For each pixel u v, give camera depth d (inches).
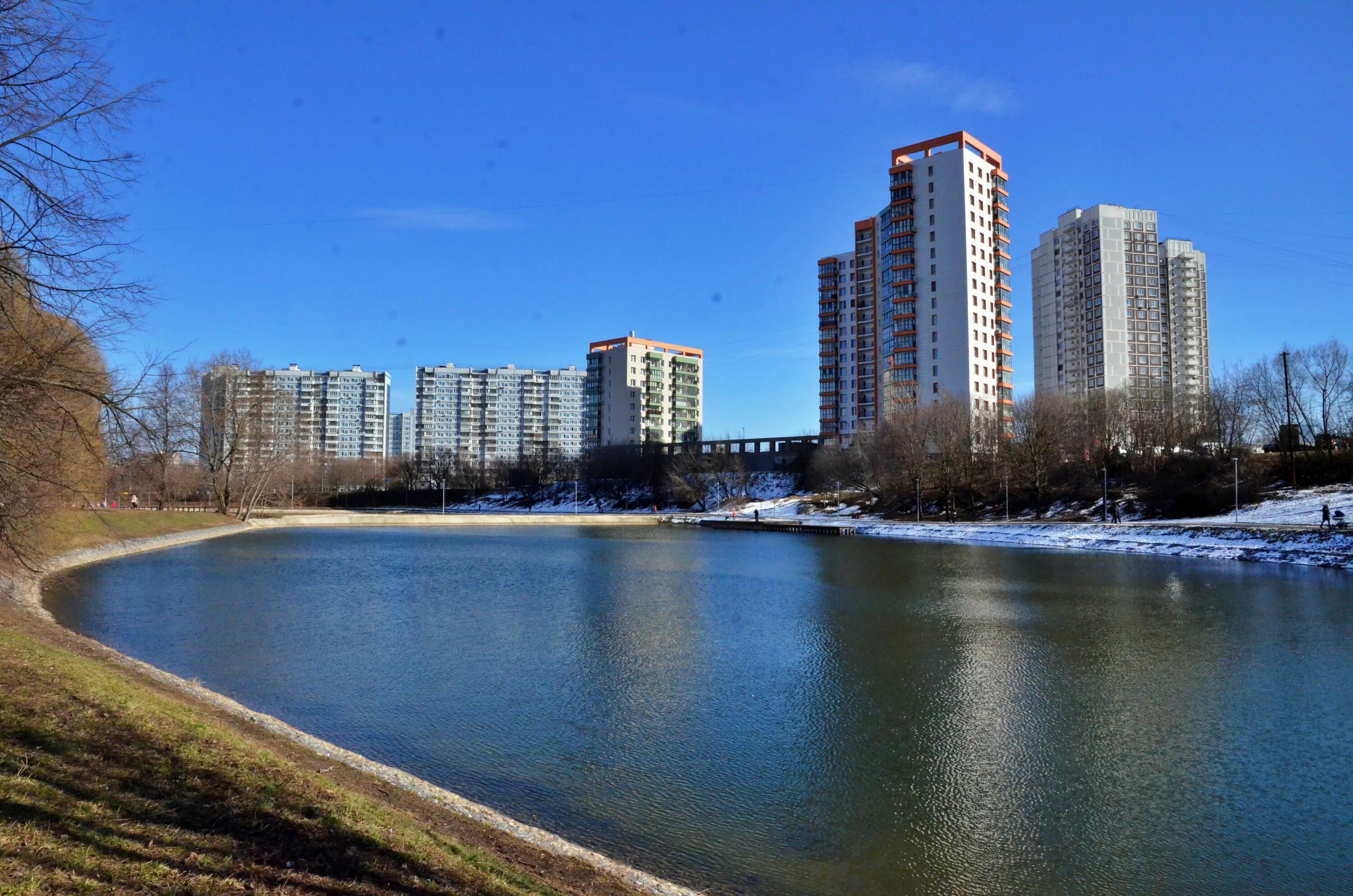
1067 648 977.5
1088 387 6067.9
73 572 1755.7
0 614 870.4
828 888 412.5
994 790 539.5
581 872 391.5
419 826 398.3
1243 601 1334.9
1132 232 6033.5
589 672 854.5
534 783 546.6
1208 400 3499.0
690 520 4077.3
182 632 1066.1
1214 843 463.5
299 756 513.0
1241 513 2492.6
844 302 5772.6
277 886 286.2
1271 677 831.7
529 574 1829.5
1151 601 1347.2
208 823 332.8
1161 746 623.8
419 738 637.9
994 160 4953.3
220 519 3255.4
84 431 648.4
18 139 496.4
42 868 259.9
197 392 3218.5
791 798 525.3
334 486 5797.2
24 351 613.0
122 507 3169.3
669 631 1095.0
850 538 3095.5
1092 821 492.4
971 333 4616.1
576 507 5019.7
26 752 367.9
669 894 389.7
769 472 5078.7
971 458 3572.8
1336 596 1384.1
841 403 5792.3
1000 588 1526.8
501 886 335.9
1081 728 667.4
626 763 585.3
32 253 526.6
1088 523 2812.5
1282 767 578.2
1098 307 5984.3
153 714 480.1
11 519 764.6
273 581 1647.4
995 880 422.9
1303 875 426.9
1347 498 2322.8
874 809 508.4
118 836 301.1
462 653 945.5
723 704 735.7
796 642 1018.1
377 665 883.4
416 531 3567.9
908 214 4813.0
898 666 884.6
